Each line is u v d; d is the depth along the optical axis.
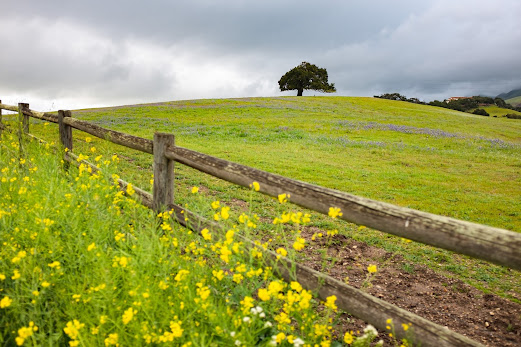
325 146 17.03
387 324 1.92
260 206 7.02
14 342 2.15
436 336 1.73
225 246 2.29
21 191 3.39
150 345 2.01
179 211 3.36
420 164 13.89
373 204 1.98
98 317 2.06
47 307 2.32
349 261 4.79
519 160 16.12
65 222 3.03
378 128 25.11
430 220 1.74
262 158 12.88
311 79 70.50
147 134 18.28
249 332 2.07
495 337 3.22
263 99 47.12
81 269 2.53
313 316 2.27
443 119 36.12
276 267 2.41
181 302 2.10
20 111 7.61
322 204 2.21
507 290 4.34
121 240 3.02
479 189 10.17
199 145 15.36
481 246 1.55
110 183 4.03
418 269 4.71
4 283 2.50
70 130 5.85
